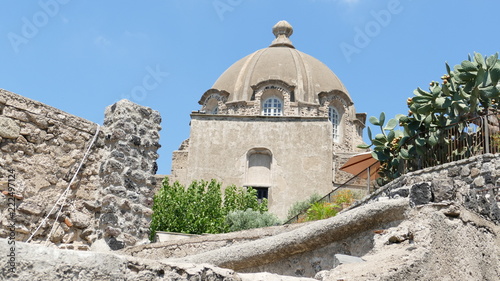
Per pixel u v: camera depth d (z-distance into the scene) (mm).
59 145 12867
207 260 8992
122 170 13547
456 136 15125
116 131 13680
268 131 36906
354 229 8234
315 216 19781
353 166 26297
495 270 7863
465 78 15680
